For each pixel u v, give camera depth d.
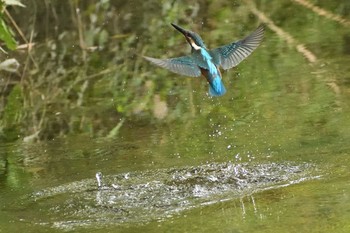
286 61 14.18
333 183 8.87
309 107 11.72
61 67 15.68
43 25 18.30
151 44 16.61
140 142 11.07
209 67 7.57
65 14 18.75
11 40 13.92
